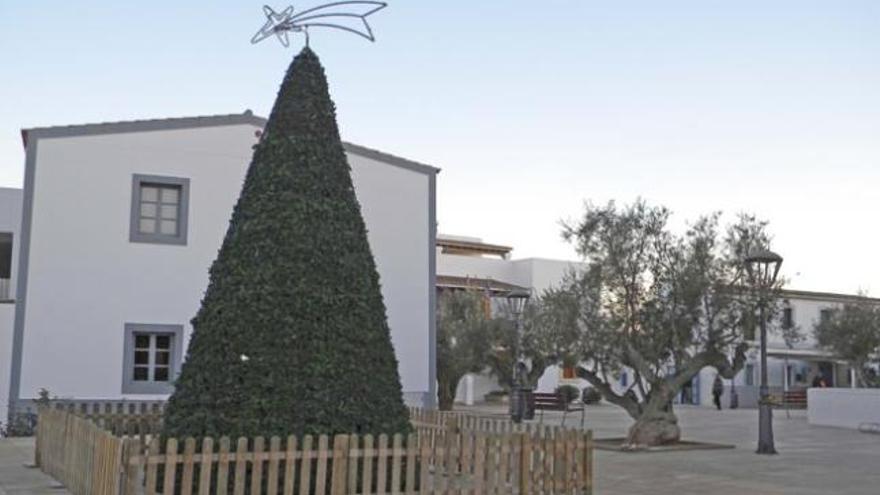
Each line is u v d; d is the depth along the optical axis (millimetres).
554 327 20953
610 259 20375
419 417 16000
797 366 50406
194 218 20953
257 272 9578
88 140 20312
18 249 21891
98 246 20109
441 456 9430
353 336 9742
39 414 13359
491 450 9641
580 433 10219
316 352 9461
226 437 8594
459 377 31453
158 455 8352
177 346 20453
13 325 19484
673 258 20016
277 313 9438
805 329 49031
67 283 19781
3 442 17109
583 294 20641
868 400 27109
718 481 13969
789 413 36969
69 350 19609
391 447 9352
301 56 10680
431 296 23594
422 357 23203
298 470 8938
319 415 9281
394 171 23469
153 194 20844
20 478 11992
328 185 10180
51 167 19938
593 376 20875
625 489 12969
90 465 9742
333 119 10578
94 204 20188
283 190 9930
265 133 10477
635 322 20188
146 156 20734
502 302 38750
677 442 20125
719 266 19844
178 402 9523
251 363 9273
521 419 26219
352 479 9016
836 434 25062
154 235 20594
